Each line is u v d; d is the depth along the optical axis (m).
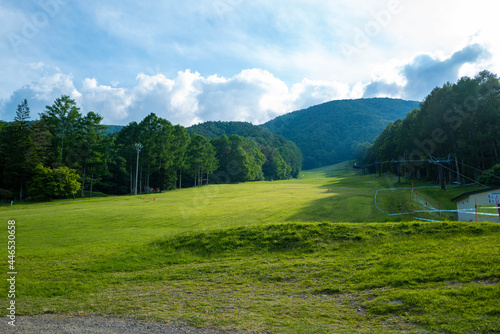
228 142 122.50
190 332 7.00
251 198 52.78
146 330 7.19
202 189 78.75
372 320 7.23
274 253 14.23
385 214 31.75
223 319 7.72
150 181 88.38
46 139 69.62
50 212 36.03
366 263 11.28
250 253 14.54
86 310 8.84
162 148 80.38
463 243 11.84
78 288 11.16
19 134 64.31
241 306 8.67
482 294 7.41
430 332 6.39
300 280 10.66
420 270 9.57
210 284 11.00
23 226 26.39
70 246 18.20
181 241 16.92
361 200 42.78
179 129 88.38
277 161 159.38
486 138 48.22
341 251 13.45
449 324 6.55
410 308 7.46
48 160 68.31
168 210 37.66
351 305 8.24
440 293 7.88
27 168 62.28
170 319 7.86
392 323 6.96
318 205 39.47
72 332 7.20
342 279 10.18
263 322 7.45
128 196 62.31
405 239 13.61
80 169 70.38
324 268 11.48
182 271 12.77
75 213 34.84
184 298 9.62
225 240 16.12
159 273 12.72
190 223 28.52
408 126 80.44
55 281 11.91
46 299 10.03
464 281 8.45
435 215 30.25
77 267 13.72
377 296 8.47
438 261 10.01
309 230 15.97
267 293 9.73
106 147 74.12
